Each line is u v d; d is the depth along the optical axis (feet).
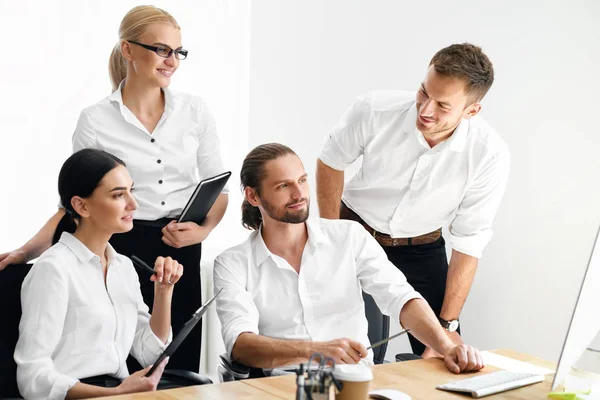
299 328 7.95
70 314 6.85
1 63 13.84
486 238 9.52
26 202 14.16
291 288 8.01
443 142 9.08
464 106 8.31
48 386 6.31
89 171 6.88
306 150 15.02
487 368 6.97
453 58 8.11
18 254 8.08
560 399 6.10
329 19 14.29
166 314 7.51
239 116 16.11
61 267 6.76
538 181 11.29
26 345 6.48
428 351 8.72
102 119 9.13
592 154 10.59
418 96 8.49
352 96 13.99
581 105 10.68
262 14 15.64
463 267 9.49
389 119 9.29
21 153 14.08
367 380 5.21
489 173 9.22
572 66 10.74
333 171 9.95
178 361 9.43
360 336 8.11
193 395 5.70
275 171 7.72
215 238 15.94
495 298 11.92
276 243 8.04
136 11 8.87
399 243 9.96
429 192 9.45
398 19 13.03
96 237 7.07
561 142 10.96
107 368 7.04
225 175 8.95
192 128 9.52
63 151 14.35
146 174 9.19
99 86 14.51
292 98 15.20
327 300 8.04
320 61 14.56
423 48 12.68
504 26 11.53
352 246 8.20
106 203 6.90
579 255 10.82
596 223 10.60
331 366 4.94
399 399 5.62
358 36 13.79
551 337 11.19
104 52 14.48
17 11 13.88
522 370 6.95
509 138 11.64
